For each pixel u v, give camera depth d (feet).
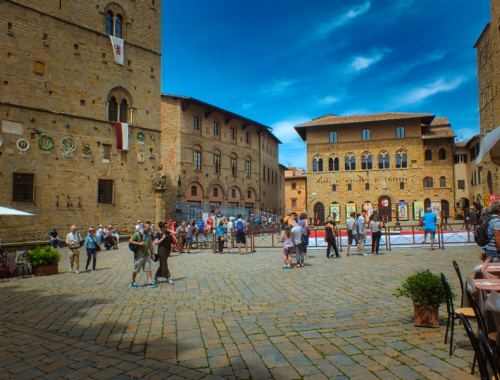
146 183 115.55
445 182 176.45
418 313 24.53
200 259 69.00
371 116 188.75
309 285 40.29
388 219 180.24
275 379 17.52
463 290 23.08
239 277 47.26
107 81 107.96
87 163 102.42
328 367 18.61
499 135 22.67
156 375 18.31
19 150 89.81
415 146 179.63
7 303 37.29
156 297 37.37
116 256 77.51
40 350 22.56
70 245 57.36
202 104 145.89
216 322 27.35
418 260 55.77
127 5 114.01
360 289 37.09
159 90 121.08
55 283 48.19
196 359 20.31
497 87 126.00
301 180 272.31
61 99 98.17
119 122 109.40
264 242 100.22
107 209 106.11
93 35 105.29
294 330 24.72
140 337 24.57
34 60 93.56
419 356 19.56
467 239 75.51
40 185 93.04
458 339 21.86
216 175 156.56
